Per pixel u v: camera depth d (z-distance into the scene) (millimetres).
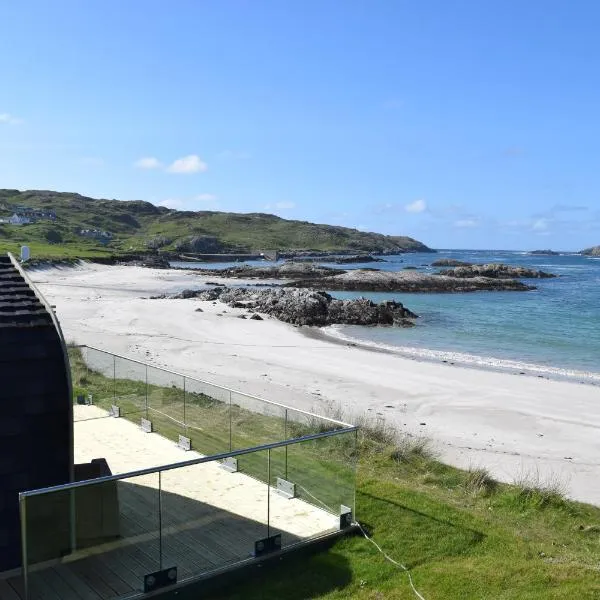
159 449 10766
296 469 8219
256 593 6812
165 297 51375
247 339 32375
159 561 6742
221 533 7316
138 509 6629
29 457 6812
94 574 6297
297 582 7062
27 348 7035
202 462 7207
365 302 43438
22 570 6293
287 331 36219
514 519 9562
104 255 106375
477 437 16625
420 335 37031
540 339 35812
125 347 27672
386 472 11398
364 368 25828
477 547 8156
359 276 71938
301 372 24438
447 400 20781
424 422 17984
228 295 49219
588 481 13242
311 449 8258
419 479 11250
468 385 23172
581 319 44344
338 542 7988
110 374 13344
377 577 7203
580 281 83125
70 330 31266
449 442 15891
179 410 11477
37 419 6871
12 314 7352
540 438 16750
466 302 56125
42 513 6012
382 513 8984
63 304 42250
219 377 22578
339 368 25625
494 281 71188
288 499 8195
